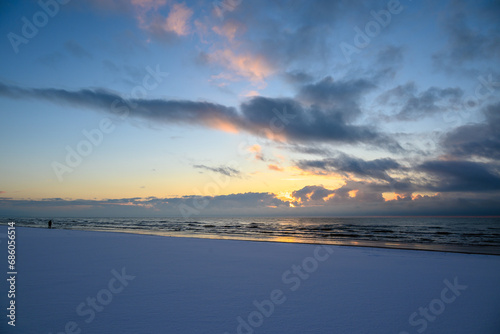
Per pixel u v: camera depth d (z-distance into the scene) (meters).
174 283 5.62
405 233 44.94
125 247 12.38
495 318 3.88
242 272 6.94
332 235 38.34
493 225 77.19
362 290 5.34
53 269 6.87
